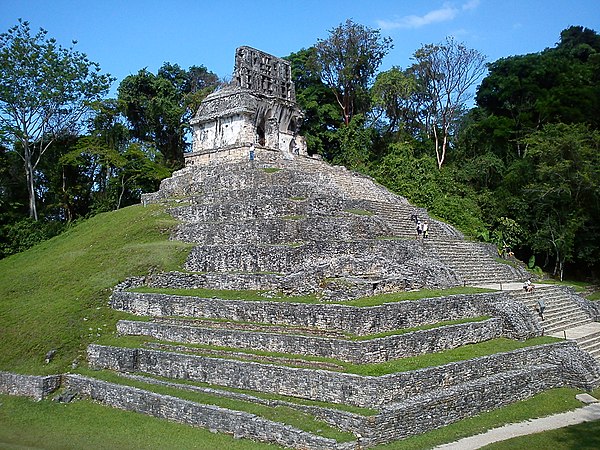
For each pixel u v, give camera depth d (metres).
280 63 43.41
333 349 18.27
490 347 21.39
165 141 62.62
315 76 59.09
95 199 51.22
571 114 49.44
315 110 58.09
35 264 34.16
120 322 24.89
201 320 22.83
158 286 27.27
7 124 44.91
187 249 29.34
